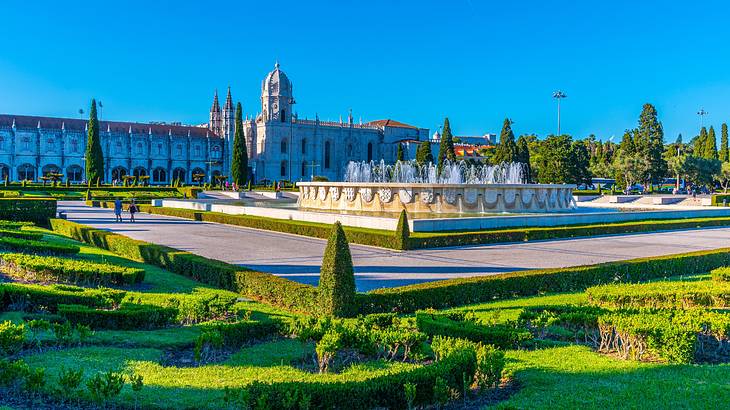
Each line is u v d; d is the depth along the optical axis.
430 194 41.41
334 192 46.88
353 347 10.96
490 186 41.56
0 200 37.53
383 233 28.80
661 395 8.81
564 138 105.88
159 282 18.98
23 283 17.19
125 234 33.78
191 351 11.45
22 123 122.19
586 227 34.78
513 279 17.91
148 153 138.12
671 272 22.02
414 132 175.38
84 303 13.90
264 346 11.75
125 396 8.65
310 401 7.72
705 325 12.26
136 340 11.81
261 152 150.62
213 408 8.34
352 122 165.38
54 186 86.31
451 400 8.97
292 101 154.50
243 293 17.62
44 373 8.92
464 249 27.92
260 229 37.25
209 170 147.25
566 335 13.02
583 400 8.64
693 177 114.00
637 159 106.31
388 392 8.23
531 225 35.16
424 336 11.10
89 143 100.81
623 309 13.77
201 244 29.19
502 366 9.38
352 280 14.94
